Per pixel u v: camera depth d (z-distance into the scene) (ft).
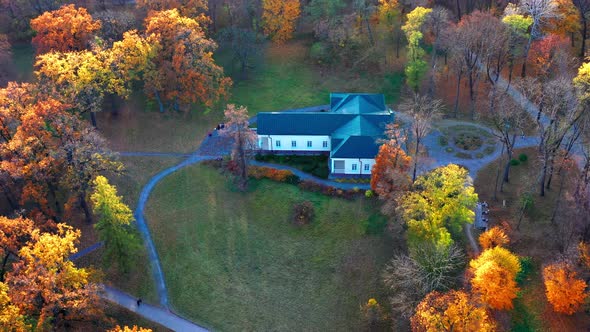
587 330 218.59
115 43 330.75
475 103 362.12
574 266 223.71
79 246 275.18
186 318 243.60
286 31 420.77
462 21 352.69
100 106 364.79
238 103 380.37
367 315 232.12
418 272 221.66
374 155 302.04
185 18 355.97
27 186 264.93
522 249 255.50
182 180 315.37
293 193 302.04
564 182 289.53
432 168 307.17
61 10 363.56
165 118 362.53
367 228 277.44
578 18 360.69
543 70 321.32
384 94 380.99
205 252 272.10
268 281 257.75
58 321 219.41
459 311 193.47
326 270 260.42
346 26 399.03
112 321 229.04
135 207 298.35
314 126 324.19
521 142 327.06
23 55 407.03
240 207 296.92
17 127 274.77
